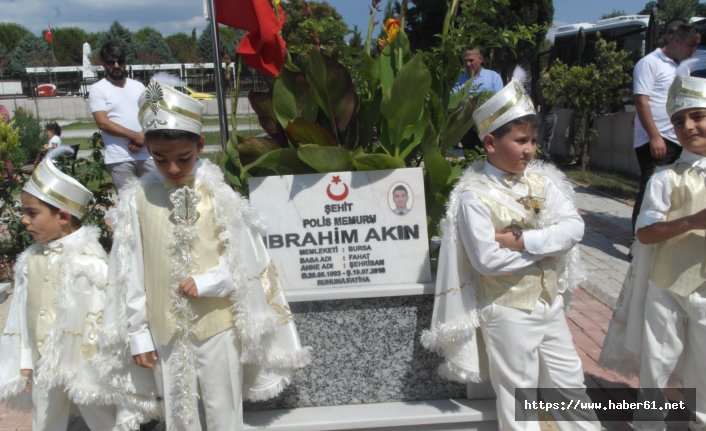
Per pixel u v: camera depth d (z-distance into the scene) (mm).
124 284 2602
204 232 2596
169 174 2551
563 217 2762
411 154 3408
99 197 6445
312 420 2936
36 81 39938
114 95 5949
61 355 2750
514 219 2697
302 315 3029
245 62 3623
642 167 5938
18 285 2896
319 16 3887
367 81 3504
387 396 3104
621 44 14258
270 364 2705
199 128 2576
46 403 2852
